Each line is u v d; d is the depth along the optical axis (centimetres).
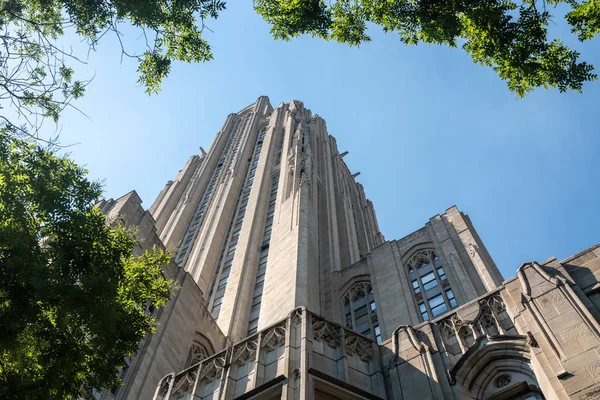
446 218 4453
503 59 1897
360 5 2055
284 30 2098
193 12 1869
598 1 1806
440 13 1925
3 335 1356
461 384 1691
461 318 1980
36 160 1556
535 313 1647
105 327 1489
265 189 6519
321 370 1794
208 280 5097
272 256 4288
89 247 1554
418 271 4100
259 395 1705
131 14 1762
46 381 1399
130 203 3481
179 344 3262
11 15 1614
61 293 1432
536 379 1584
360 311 4162
